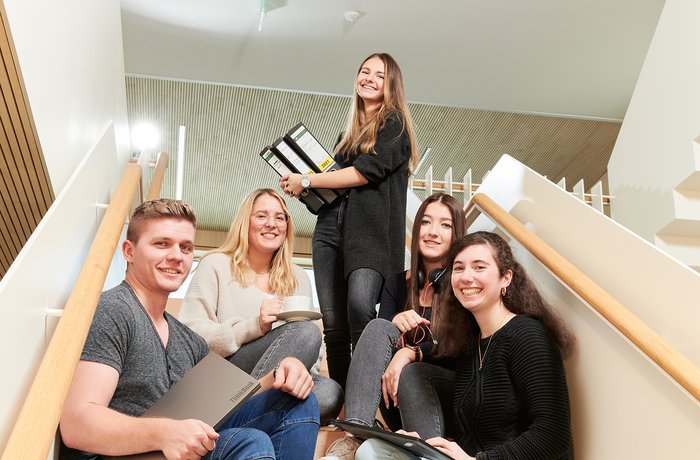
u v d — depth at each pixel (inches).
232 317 93.4
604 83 226.8
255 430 66.3
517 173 103.7
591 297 77.7
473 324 90.0
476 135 268.1
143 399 69.9
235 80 232.5
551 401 77.7
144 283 76.1
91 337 67.6
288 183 105.7
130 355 69.9
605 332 80.0
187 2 196.2
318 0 195.3
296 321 88.4
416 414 85.6
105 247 71.6
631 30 201.6
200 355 78.5
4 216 110.1
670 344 72.2
